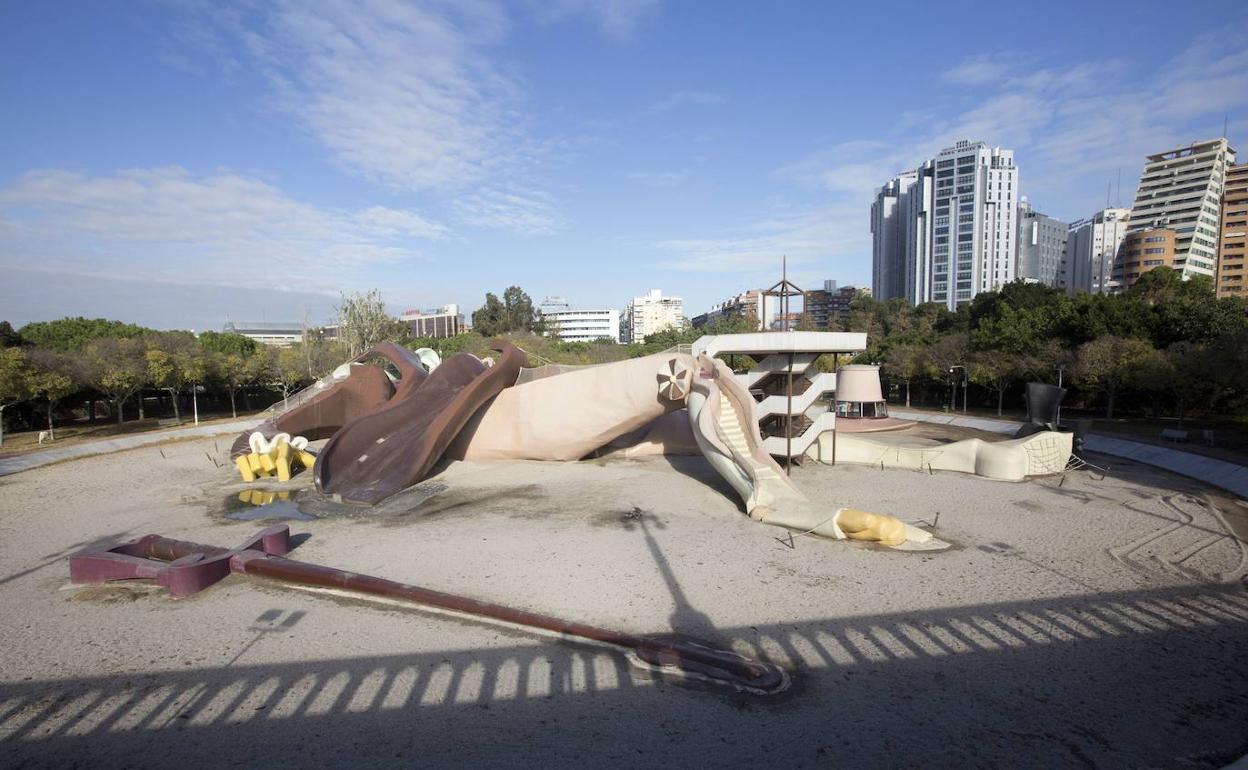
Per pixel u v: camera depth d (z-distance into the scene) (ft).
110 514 55.16
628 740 21.34
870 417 108.47
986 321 150.82
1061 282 377.50
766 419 78.43
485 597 33.86
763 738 21.40
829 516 44.45
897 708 23.17
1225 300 116.37
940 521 48.32
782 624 30.32
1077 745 20.97
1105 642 28.40
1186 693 24.17
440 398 76.18
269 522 51.65
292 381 155.12
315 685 25.21
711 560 39.58
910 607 32.24
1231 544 42.37
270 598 34.55
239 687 25.18
